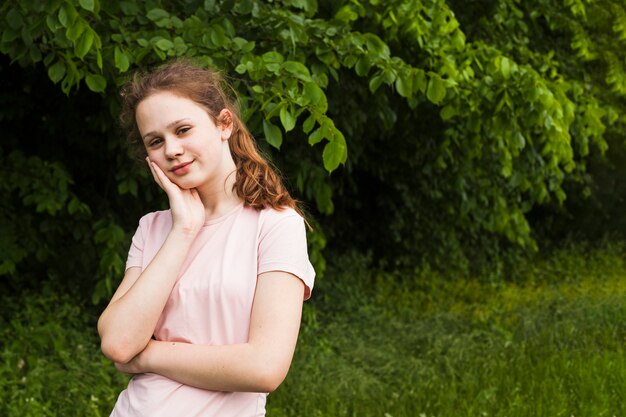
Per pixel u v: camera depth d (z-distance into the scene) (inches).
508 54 256.2
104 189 266.5
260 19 164.7
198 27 153.7
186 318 71.9
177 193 73.8
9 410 173.6
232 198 76.1
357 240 395.9
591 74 301.7
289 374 223.9
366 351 254.4
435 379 223.6
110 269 211.3
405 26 189.8
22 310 227.3
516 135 205.0
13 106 235.1
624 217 508.1
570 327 272.2
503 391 205.2
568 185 464.8
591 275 423.8
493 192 311.7
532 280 414.0
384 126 258.7
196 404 70.5
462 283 375.6
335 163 136.0
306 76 144.6
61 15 129.0
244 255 72.8
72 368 200.4
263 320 69.7
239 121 79.2
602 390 200.4
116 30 160.6
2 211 233.1
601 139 251.9
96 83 148.6
